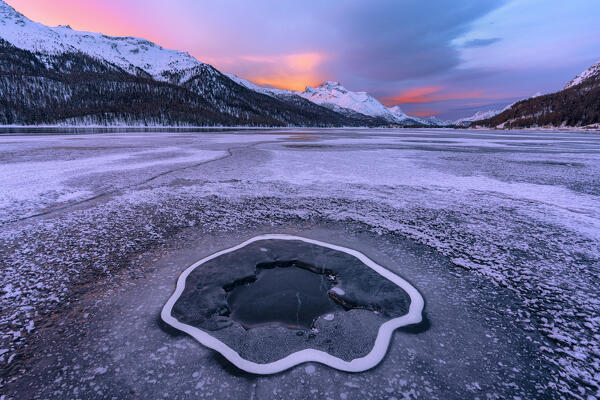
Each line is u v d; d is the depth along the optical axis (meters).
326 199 7.20
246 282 3.51
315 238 4.81
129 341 2.48
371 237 4.86
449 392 2.00
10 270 3.61
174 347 2.41
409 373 2.16
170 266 3.82
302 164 12.99
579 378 2.11
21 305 2.93
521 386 2.04
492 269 3.78
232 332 2.59
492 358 2.30
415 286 3.37
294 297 3.20
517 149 21.42
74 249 4.27
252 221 5.61
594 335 2.56
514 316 2.83
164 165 12.44
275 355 2.33
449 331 2.62
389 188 8.41
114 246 4.41
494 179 9.78
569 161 14.47
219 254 4.17
